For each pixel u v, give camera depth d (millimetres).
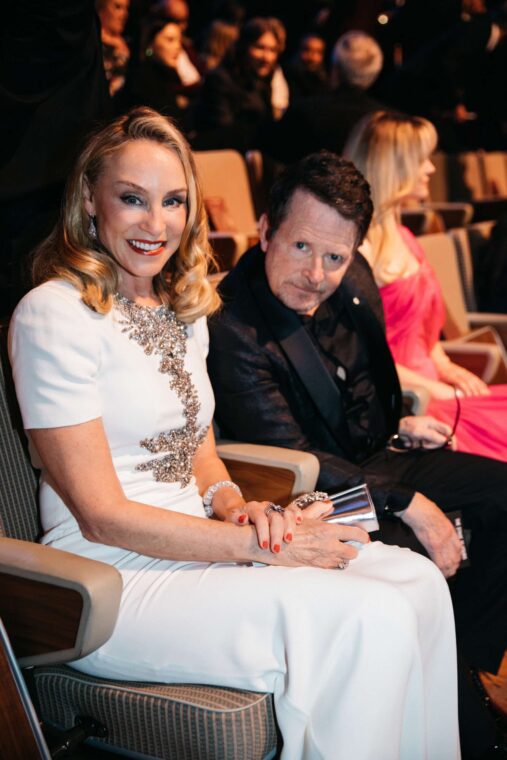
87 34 2123
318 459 1951
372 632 1415
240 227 4277
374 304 2178
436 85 6535
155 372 1621
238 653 1451
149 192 1555
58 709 1573
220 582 1511
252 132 5098
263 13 7023
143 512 1512
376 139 2717
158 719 1448
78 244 1584
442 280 3496
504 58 7016
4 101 2020
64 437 1487
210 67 5688
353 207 1854
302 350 1973
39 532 1747
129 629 1516
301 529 1571
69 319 1511
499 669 2170
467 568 2064
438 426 2260
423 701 1481
